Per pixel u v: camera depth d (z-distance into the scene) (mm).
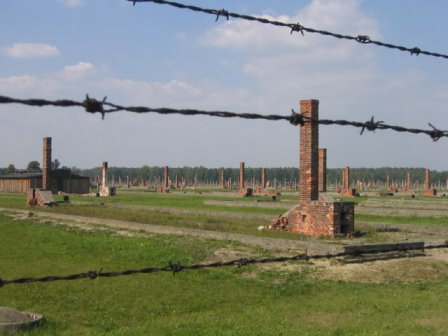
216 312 12531
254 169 167750
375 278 15969
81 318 12078
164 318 12062
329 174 160250
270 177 166000
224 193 68250
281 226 23875
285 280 15734
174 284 15438
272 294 14273
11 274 17031
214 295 14195
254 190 74688
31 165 113438
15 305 13156
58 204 43938
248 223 27578
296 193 73125
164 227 25734
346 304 13055
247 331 10750
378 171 164375
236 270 16844
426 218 31391
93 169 167125
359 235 22688
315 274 16391
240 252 19953
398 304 12992
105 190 64250
